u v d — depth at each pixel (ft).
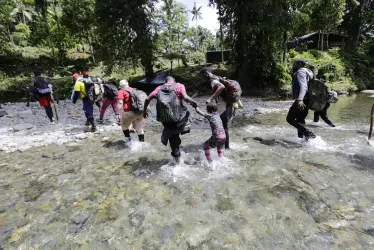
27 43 122.21
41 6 97.66
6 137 24.25
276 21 57.16
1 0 100.17
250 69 65.21
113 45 70.79
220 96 16.69
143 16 70.64
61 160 17.65
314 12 98.99
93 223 10.11
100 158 17.70
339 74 73.31
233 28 64.49
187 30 104.99
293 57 76.23
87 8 95.55
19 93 69.92
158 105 13.58
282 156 16.49
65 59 111.65
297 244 8.44
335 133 21.70
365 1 113.60
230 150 17.93
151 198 11.85
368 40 116.37
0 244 9.04
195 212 10.54
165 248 8.53
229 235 9.04
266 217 10.00
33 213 11.02
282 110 37.22
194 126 26.96
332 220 9.64
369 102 44.29
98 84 25.09
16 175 15.30
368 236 8.66
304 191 11.89
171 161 16.40
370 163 14.96
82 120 31.30
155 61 85.20
